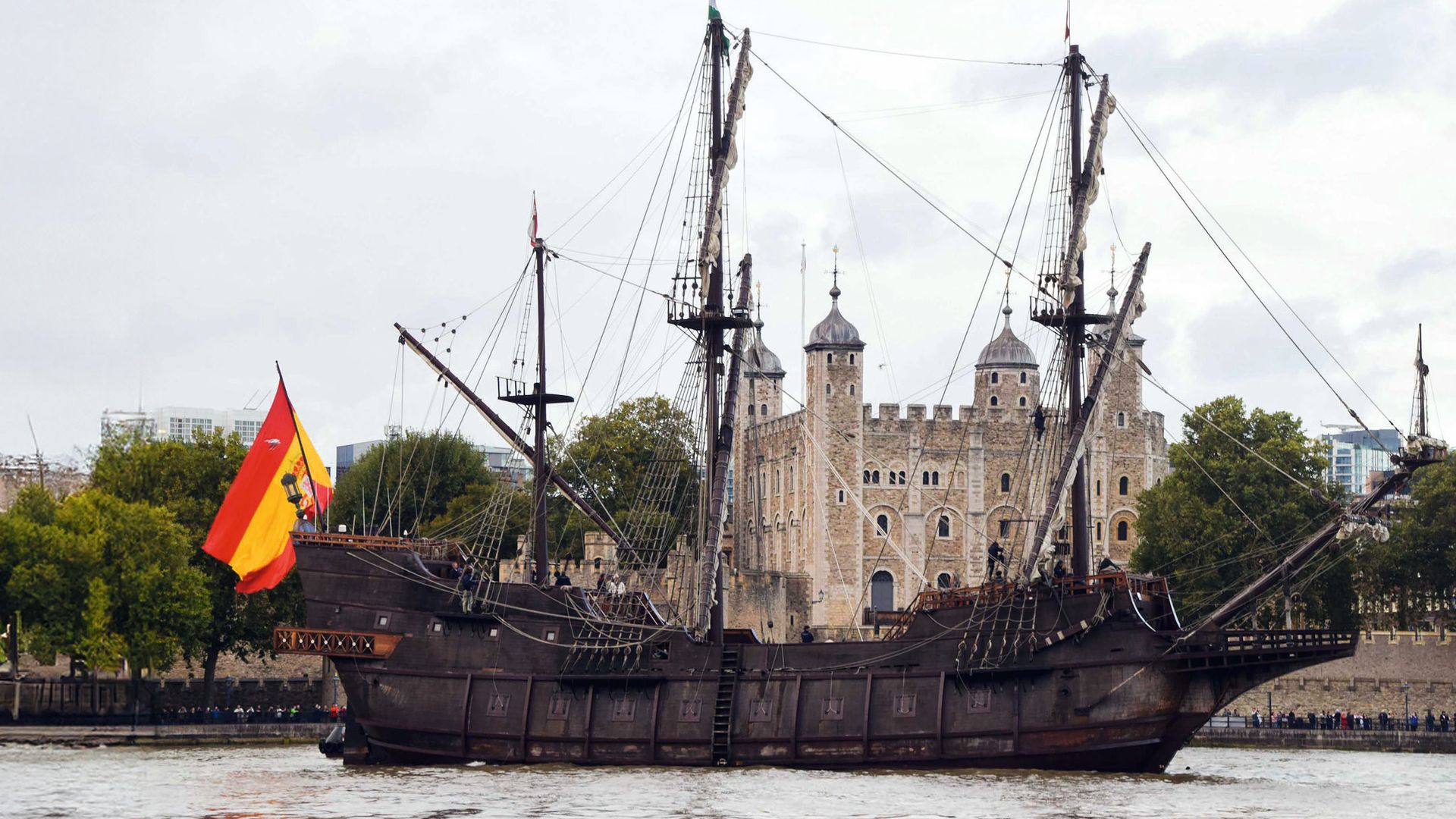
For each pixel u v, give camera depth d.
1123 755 75.56
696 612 100.81
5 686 110.94
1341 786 76.31
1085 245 87.31
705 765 79.12
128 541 111.50
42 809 65.50
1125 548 175.62
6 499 179.25
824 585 176.62
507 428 92.62
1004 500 178.12
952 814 62.03
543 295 91.31
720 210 90.56
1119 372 176.75
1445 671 118.50
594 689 80.44
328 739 91.00
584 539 126.38
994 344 182.50
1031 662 76.62
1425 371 78.94
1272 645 74.69
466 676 81.56
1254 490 127.25
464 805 65.19
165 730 104.88
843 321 181.75
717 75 91.00
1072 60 88.19
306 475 94.00
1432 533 129.25
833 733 77.94
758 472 171.12
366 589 83.19
